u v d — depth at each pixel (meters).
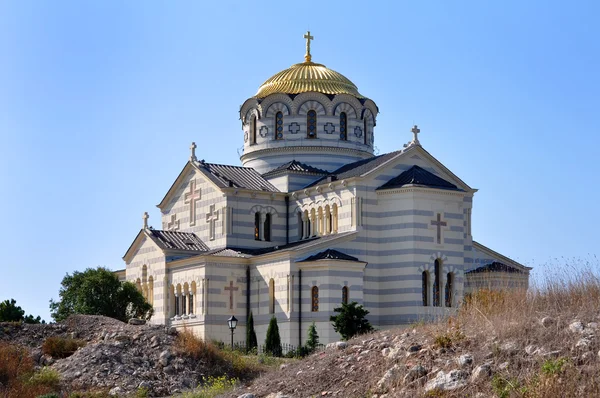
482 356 34.16
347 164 98.19
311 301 81.38
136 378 52.78
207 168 97.50
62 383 51.31
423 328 40.78
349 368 38.03
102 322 63.03
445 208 84.81
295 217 94.69
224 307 87.12
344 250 83.50
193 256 90.75
